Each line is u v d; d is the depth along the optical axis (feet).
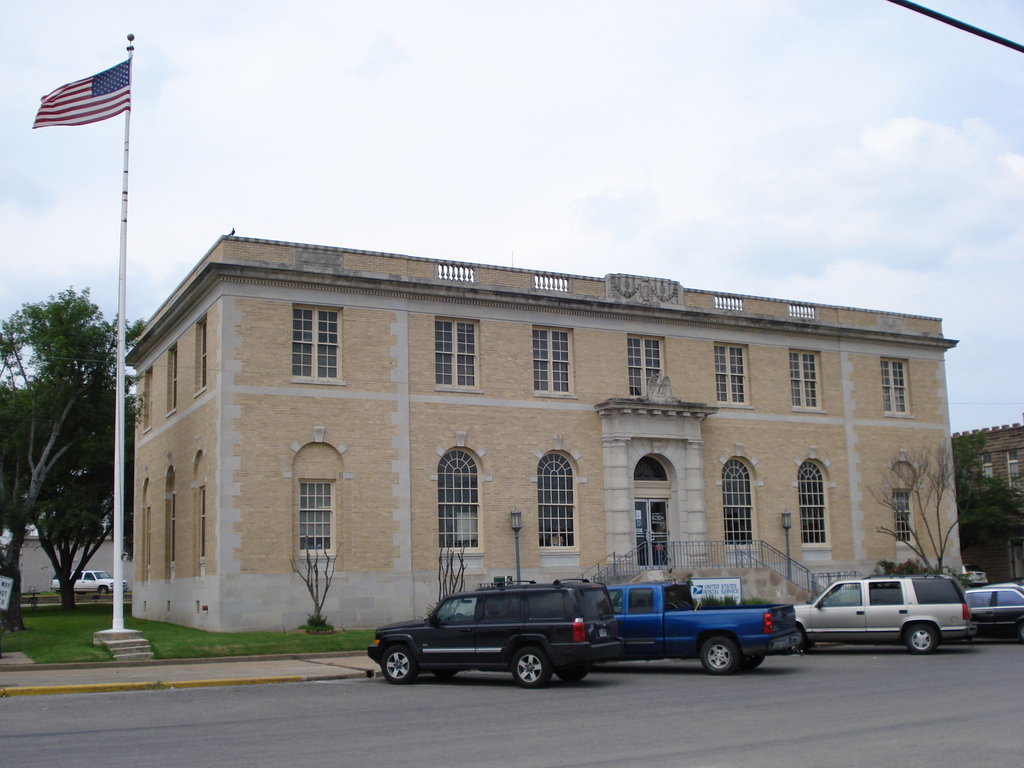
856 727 45.47
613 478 120.47
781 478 133.90
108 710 56.80
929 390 149.28
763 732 44.78
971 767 36.32
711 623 71.05
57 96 93.20
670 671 74.33
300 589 101.86
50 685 66.80
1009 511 174.81
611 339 125.18
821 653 86.28
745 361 135.33
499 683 67.77
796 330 137.90
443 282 113.19
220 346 102.12
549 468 118.62
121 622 86.07
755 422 133.28
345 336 108.58
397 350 110.73
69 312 125.70
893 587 83.46
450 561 107.24
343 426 106.52
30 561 255.50
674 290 130.41
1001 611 91.91
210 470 103.50
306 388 105.19
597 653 64.90
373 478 107.24
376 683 69.56
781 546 132.05
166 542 122.31
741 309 135.64
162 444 125.70
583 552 118.52
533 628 65.16
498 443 115.14
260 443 102.12
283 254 106.01
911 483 141.79
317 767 38.88
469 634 66.80
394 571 106.73
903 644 90.38
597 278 124.88
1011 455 187.01
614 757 39.63
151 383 136.56
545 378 120.57
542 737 44.86
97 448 147.43
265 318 104.37
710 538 127.13
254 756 41.45
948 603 81.82
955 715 48.32
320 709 56.18
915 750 39.65
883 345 145.89
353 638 92.94
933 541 136.56
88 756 41.91
